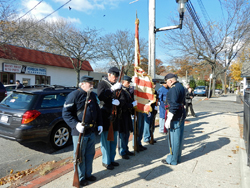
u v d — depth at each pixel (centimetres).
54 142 504
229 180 334
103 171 369
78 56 1975
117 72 384
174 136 388
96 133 355
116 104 367
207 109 1275
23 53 1877
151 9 741
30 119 458
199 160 420
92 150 328
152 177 345
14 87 1220
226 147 503
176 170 372
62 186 316
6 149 507
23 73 1841
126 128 404
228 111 1170
